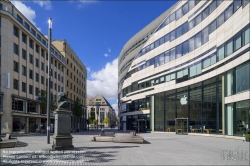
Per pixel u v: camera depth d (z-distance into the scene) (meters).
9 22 37.94
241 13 22.17
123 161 9.98
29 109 43.62
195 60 32.12
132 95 51.50
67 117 13.64
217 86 27.02
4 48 36.81
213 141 20.62
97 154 11.88
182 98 34.69
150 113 42.84
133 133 21.08
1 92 35.53
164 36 40.31
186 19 34.75
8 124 36.28
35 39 46.56
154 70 42.66
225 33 25.38
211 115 28.20
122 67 66.75
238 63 22.59
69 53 72.94
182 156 11.42
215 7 27.78
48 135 18.45
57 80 61.56
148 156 11.37
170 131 36.97
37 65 48.62
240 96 22.06
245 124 21.33
